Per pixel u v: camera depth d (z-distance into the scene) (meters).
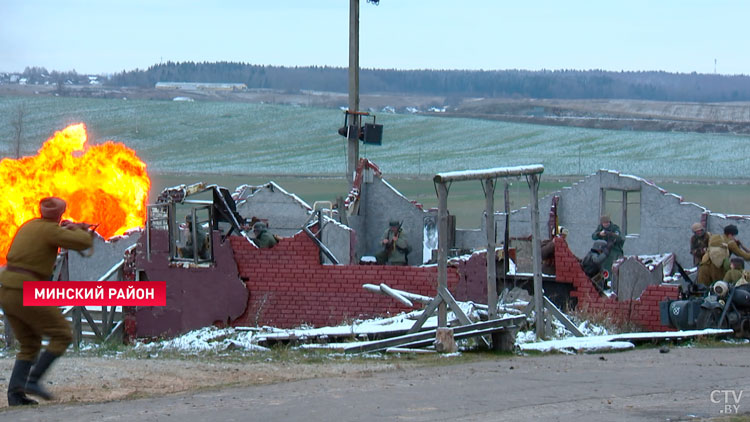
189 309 32.88
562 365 22.06
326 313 32.66
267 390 17.72
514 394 17.22
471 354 24.56
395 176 124.94
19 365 16.70
